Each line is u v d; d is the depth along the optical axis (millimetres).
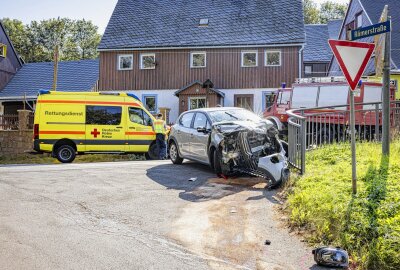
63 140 15773
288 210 6605
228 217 6531
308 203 6305
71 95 15922
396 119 11336
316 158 9547
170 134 12828
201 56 28172
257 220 6348
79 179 9922
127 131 16422
